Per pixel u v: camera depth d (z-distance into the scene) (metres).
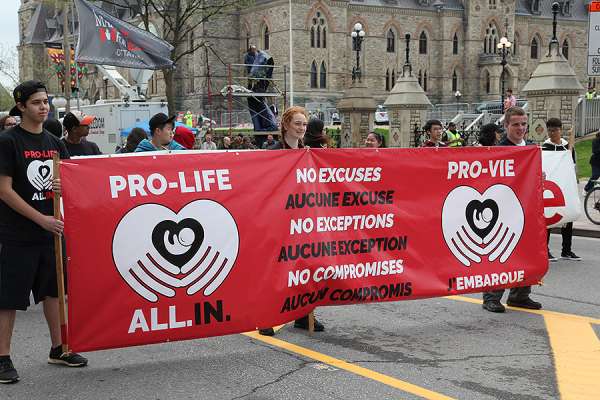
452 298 8.84
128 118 30.52
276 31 75.06
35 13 109.25
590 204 16.12
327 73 77.12
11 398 5.43
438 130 11.84
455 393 5.43
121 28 15.12
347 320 7.78
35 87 5.77
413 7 83.69
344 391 5.49
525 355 6.39
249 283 6.25
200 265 6.01
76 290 5.59
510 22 88.69
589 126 37.03
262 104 28.61
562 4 97.25
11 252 5.74
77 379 5.87
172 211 5.89
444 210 7.31
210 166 6.05
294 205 6.48
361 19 80.25
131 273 5.75
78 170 5.58
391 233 7.03
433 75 86.25
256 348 6.72
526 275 7.84
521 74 93.62
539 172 7.87
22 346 6.98
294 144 7.36
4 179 5.64
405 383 5.66
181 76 81.19
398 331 7.28
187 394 5.47
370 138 12.86
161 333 5.90
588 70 14.07
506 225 7.68
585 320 7.66
